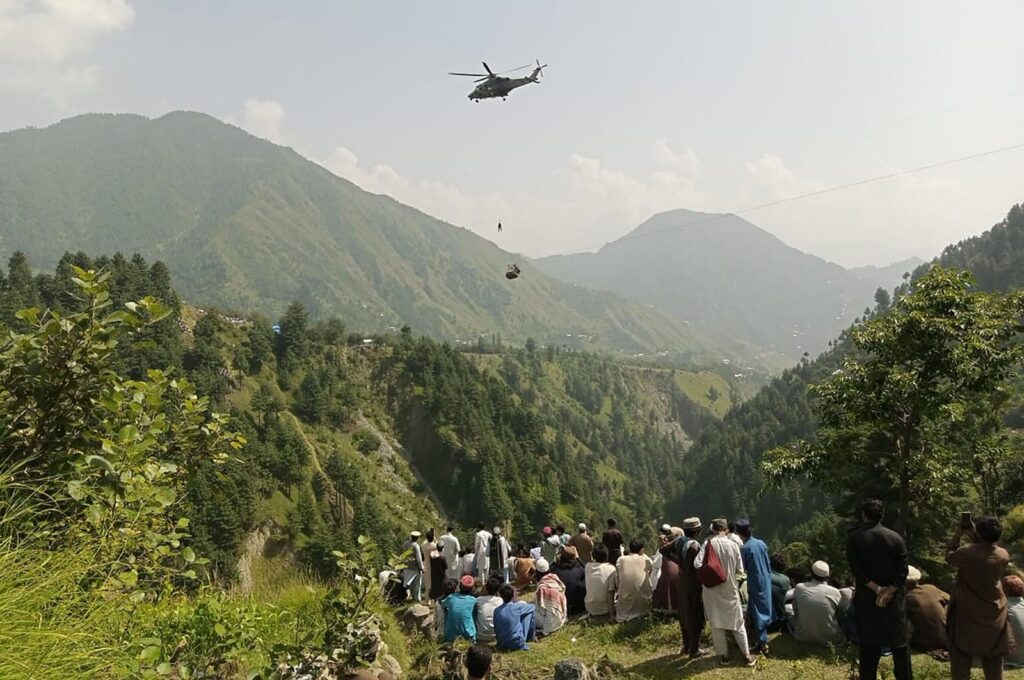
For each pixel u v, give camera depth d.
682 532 10.36
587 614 10.80
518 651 9.23
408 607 11.34
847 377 13.20
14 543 4.25
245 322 163.50
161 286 128.88
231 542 81.94
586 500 152.25
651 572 10.25
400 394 162.12
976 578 6.15
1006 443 15.41
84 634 3.80
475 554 14.68
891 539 6.18
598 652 8.92
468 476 139.50
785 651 8.20
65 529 4.61
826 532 20.27
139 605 5.86
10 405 4.75
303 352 153.75
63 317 4.77
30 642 3.50
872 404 12.85
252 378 136.38
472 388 165.88
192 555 5.56
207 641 6.03
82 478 4.75
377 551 5.78
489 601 9.99
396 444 149.62
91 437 4.97
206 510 81.38
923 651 7.94
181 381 5.79
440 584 13.69
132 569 4.98
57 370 4.71
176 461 5.90
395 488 132.50
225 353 134.62
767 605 8.16
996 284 149.12
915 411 12.29
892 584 6.12
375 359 171.12
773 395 173.12
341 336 179.88
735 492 139.25
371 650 6.78
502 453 143.50
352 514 114.31
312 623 6.56
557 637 9.85
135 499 4.84
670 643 8.92
